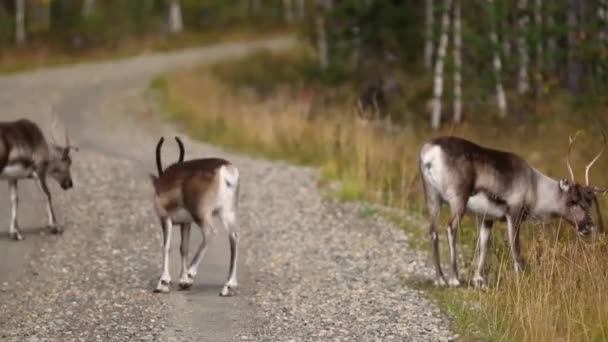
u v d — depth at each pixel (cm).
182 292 1864
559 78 4622
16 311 1755
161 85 5928
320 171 3225
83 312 1738
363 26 5638
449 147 1809
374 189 2795
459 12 4594
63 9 9262
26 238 2333
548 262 1684
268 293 1864
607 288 1581
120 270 2055
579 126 3400
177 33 8975
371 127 3341
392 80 4803
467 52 4781
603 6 4397
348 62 5653
